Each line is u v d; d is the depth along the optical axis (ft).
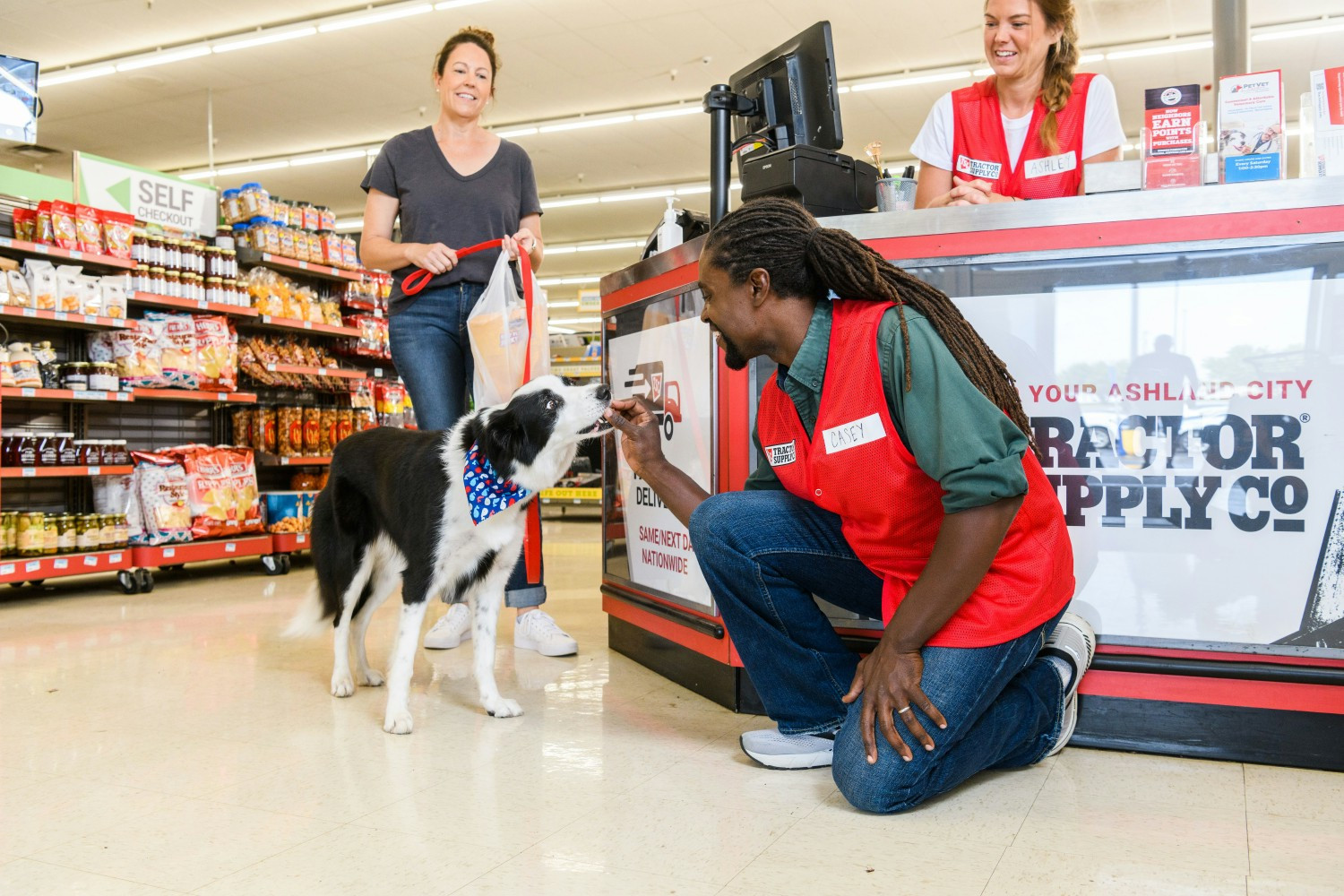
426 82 37.40
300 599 13.75
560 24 32.09
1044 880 4.22
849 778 5.01
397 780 5.68
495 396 8.56
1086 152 8.46
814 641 5.88
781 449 5.67
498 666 9.09
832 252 4.91
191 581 16.01
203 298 16.65
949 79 36.27
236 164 48.11
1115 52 33.58
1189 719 6.11
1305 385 5.96
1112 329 6.33
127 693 7.98
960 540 4.60
